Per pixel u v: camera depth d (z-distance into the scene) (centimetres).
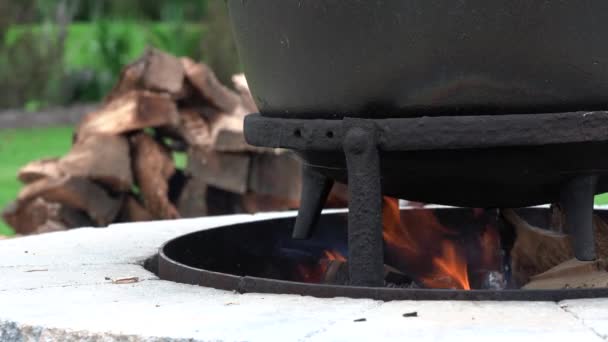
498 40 199
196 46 1236
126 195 470
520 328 169
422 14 201
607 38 200
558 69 201
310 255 315
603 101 205
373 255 211
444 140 204
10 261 263
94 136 455
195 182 474
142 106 457
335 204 452
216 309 193
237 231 298
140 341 172
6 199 684
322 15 212
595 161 211
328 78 216
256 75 238
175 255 265
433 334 166
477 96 204
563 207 220
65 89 1339
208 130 477
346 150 211
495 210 313
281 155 465
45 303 205
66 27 1421
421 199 231
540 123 201
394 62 206
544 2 196
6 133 1112
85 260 264
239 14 237
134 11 1705
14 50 1277
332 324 176
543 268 271
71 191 442
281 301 200
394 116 212
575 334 163
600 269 244
